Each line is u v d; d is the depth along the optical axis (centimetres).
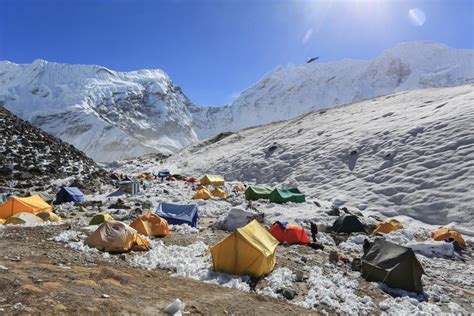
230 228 2259
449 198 2934
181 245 1672
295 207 3288
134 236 1537
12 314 632
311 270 1428
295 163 5438
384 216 3077
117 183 4894
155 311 778
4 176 4184
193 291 1030
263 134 8938
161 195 4106
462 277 1675
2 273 874
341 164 4656
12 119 5809
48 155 5188
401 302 1241
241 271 1285
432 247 2072
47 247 1370
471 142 3625
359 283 1390
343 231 2447
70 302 732
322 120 7425
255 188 3900
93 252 1389
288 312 978
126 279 1024
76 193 3453
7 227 1783
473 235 2438
